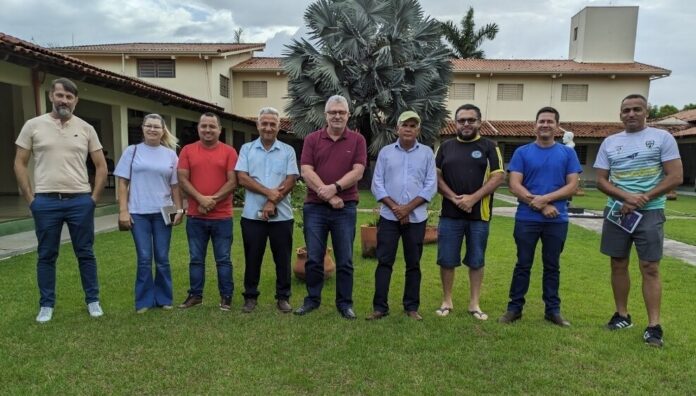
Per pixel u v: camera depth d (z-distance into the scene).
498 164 3.67
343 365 2.85
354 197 3.70
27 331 3.25
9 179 12.20
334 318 3.64
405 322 3.58
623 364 2.88
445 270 3.84
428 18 14.47
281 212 3.75
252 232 3.74
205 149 3.80
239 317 3.63
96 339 3.16
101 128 14.98
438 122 14.27
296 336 3.27
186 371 2.74
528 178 3.60
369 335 3.31
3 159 12.10
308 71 13.78
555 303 3.60
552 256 3.57
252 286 3.86
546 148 3.59
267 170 3.70
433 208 7.25
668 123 15.00
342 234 3.68
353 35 13.84
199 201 3.68
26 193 3.40
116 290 4.29
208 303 3.99
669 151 3.15
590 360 2.92
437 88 14.09
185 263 5.41
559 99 20.92
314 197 3.71
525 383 2.65
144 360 2.87
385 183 3.67
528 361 2.91
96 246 6.22
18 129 11.85
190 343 3.12
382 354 3.00
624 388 2.60
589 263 5.66
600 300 4.22
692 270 5.32
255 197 3.71
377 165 3.74
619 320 3.51
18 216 7.80
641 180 3.25
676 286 4.68
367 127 14.87
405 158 3.63
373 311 3.74
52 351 2.96
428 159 3.63
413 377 2.71
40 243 3.45
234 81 20.47
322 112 13.33
